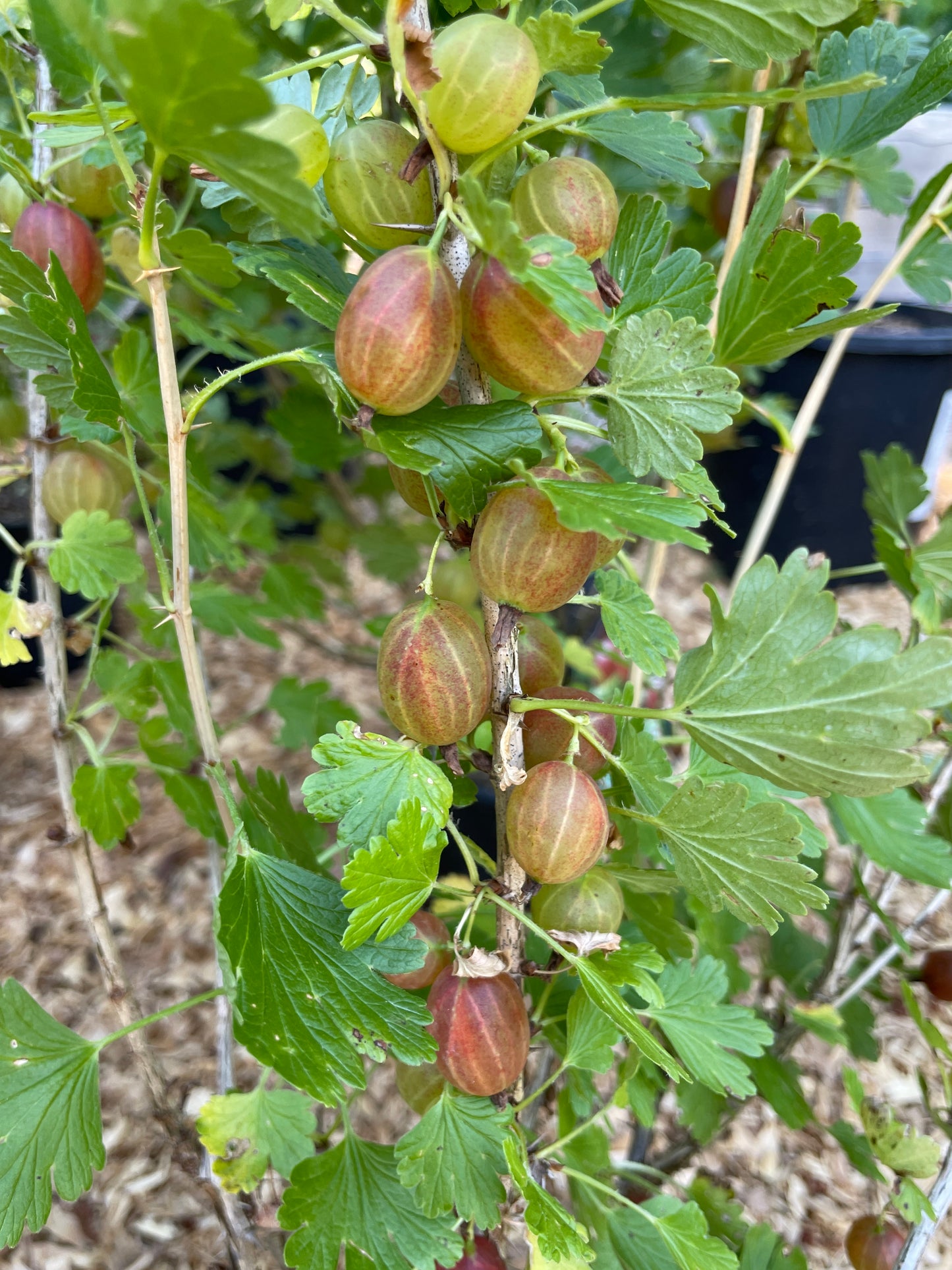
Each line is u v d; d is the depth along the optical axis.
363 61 0.17
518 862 0.14
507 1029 0.14
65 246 0.19
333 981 0.13
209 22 0.08
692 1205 0.19
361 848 0.12
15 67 0.24
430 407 0.13
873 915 0.28
